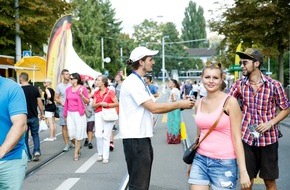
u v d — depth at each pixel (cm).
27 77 1021
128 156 536
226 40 2670
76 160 1038
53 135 1400
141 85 529
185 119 2194
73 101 1035
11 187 421
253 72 549
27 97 1005
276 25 2361
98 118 1019
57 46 1941
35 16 2164
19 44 2191
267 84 543
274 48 2447
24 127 411
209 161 454
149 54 536
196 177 459
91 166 965
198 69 10638
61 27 1953
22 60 2036
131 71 547
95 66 5809
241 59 554
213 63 456
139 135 530
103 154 1005
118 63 6956
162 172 888
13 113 407
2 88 409
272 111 548
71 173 891
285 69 4062
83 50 5944
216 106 452
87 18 5984
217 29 2598
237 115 447
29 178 849
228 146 450
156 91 1505
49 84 1409
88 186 779
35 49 2462
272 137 544
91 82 2250
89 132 1232
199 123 459
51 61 1930
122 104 540
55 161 1032
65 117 1055
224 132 450
